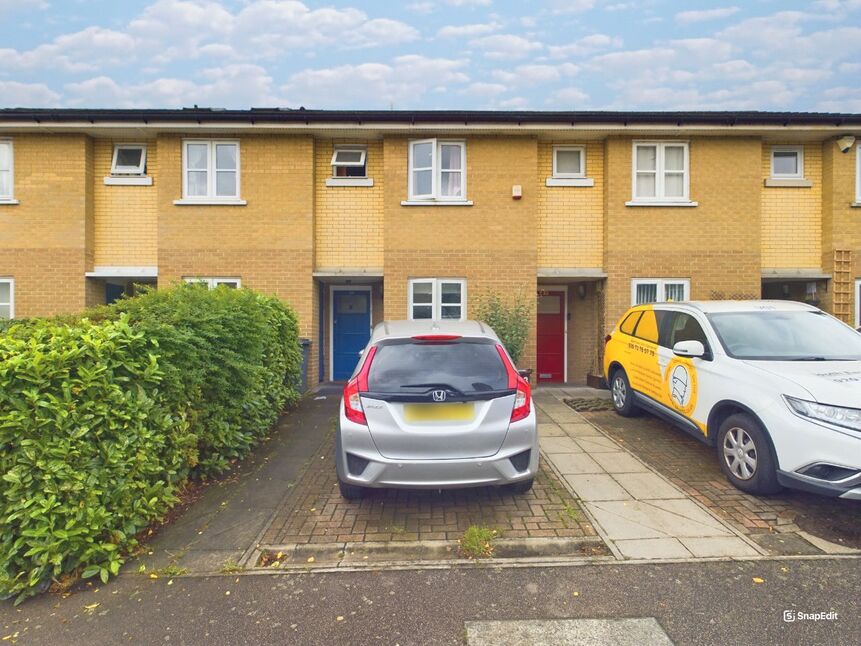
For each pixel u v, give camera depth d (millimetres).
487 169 9312
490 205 9312
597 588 2936
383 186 9484
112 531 3199
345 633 2576
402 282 9258
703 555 3260
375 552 3369
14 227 9102
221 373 4633
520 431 3625
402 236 9273
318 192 9570
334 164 9492
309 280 9266
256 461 5184
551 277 9523
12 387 2854
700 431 4848
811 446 3576
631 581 2996
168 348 3941
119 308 4344
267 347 6086
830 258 9430
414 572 3131
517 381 3732
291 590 2955
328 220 9586
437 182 9273
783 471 3773
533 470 3729
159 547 3430
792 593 2861
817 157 9703
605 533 3547
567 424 6527
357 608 2779
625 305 9344
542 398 8367
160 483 3588
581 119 8875
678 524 3670
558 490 4297
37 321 4188
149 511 3508
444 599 2848
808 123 9000
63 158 9125
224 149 9398
